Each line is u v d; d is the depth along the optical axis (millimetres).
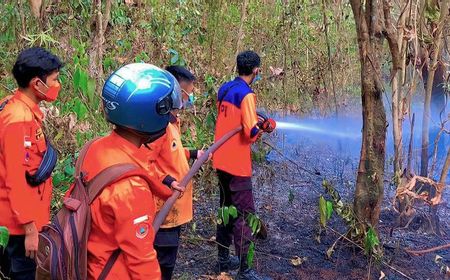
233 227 3705
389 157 5332
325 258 4047
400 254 4145
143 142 2014
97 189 1861
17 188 2469
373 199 3922
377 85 3814
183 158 3014
